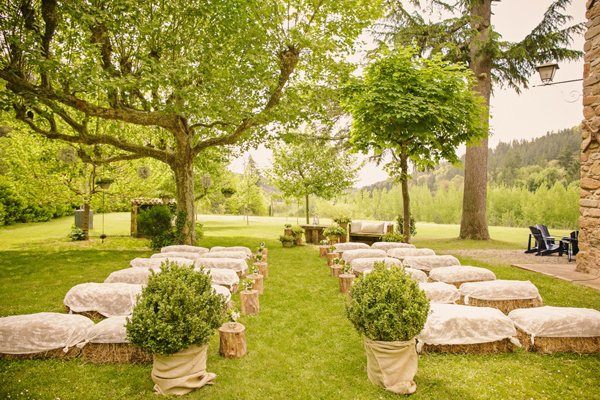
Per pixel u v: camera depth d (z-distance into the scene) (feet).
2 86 29.50
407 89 30.25
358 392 12.12
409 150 33.32
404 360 12.23
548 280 25.98
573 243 34.76
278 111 35.19
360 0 38.93
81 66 27.86
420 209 139.74
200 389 12.31
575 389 12.21
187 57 32.07
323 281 28.02
